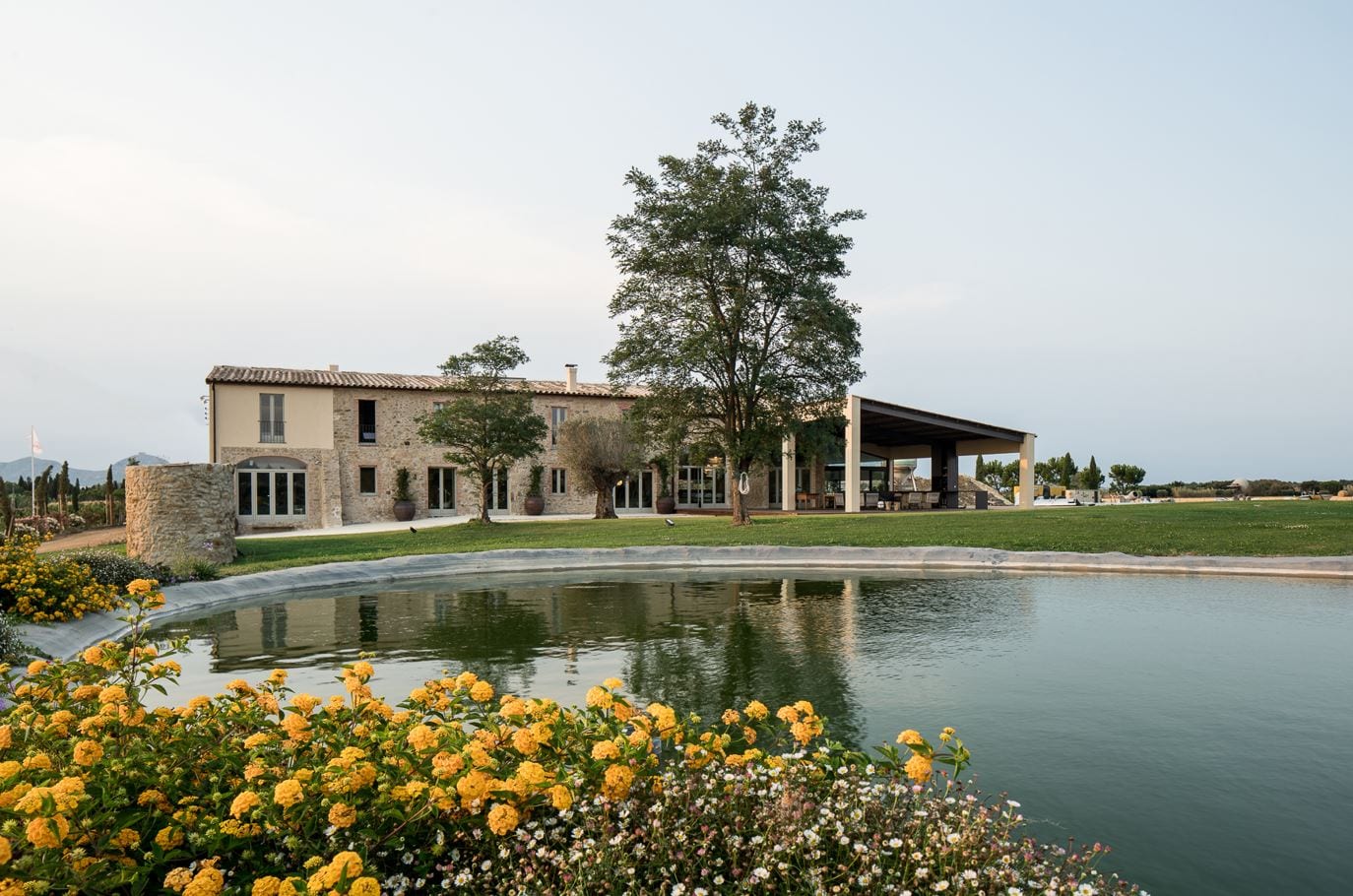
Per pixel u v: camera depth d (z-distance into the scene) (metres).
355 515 29.56
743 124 22.56
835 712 5.70
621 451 28.55
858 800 2.97
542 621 9.67
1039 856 3.12
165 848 2.59
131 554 16.22
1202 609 10.17
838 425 23.16
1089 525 20.08
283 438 28.64
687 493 35.84
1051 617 9.70
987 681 6.56
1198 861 3.47
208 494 16.41
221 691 6.33
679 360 20.91
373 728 3.34
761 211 22.17
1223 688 6.31
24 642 7.78
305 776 2.75
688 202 22.16
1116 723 5.41
